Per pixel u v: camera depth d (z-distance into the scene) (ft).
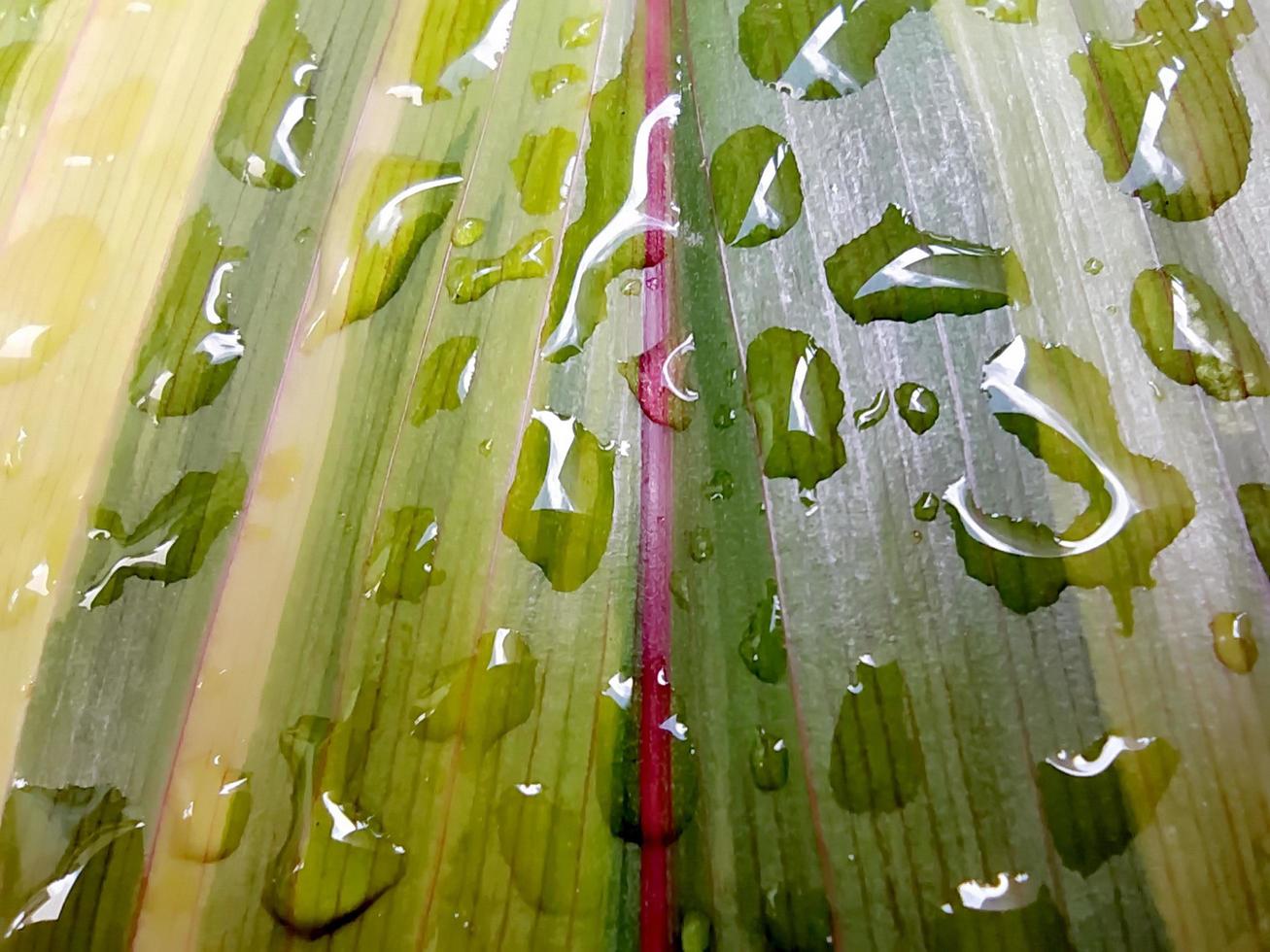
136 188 0.20
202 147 0.20
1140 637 0.16
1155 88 0.19
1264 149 0.18
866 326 0.18
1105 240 0.18
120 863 0.16
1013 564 0.17
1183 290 0.18
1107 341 0.18
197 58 0.21
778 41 0.20
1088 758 0.16
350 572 0.18
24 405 0.18
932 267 0.18
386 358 0.19
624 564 0.17
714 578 0.17
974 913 0.15
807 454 0.18
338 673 0.17
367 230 0.20
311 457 0.18
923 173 0.19
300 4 0.21
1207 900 0.15
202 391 0.19
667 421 0.18
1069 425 0.17
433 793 0.16
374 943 0.16
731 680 0.17
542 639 0.17
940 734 0.16
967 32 0.20
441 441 0.18
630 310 0.19
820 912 0.16
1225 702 0.16
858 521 0.17
